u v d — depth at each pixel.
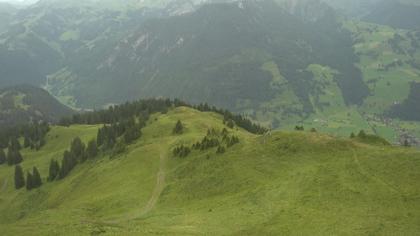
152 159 144.12
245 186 96.44
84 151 195.12
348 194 78.62
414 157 87.50
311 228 68.31
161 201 104.31
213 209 87.94
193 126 187.25
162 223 82.75
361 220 68.38
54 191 164.00
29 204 165.88
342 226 67.25
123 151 173.75
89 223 83.69
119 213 100.88
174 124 195.25
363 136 114.44
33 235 76.19
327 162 96.69
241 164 108.19
